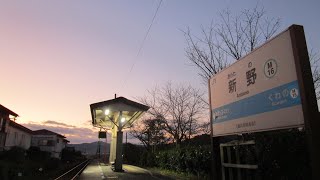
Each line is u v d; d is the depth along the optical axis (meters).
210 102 8.34
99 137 32.47
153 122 32.47
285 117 5.23
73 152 70.44
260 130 5.92
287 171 6.41
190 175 16.42
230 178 7.52
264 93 5.84
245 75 6.56
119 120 21.88
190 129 25.27
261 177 6.85
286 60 5.25
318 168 4.50
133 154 41.94
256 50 6.17
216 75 8.04
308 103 4.74
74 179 17.42
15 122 36.94
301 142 6.12
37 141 56.12
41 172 26.95
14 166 21.75
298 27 5.08
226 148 7.78
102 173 20.08
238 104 6.80
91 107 22.00
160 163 24.25
